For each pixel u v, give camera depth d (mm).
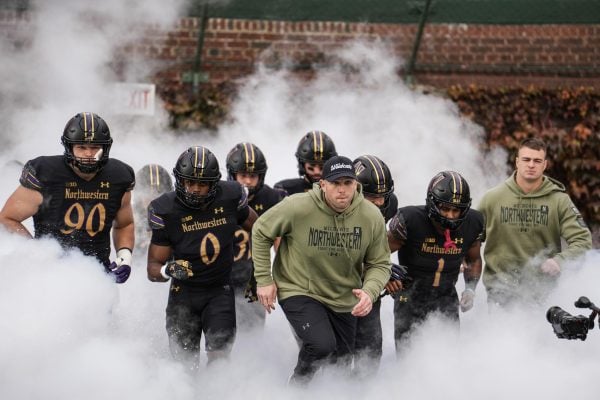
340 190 12711
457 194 13961
